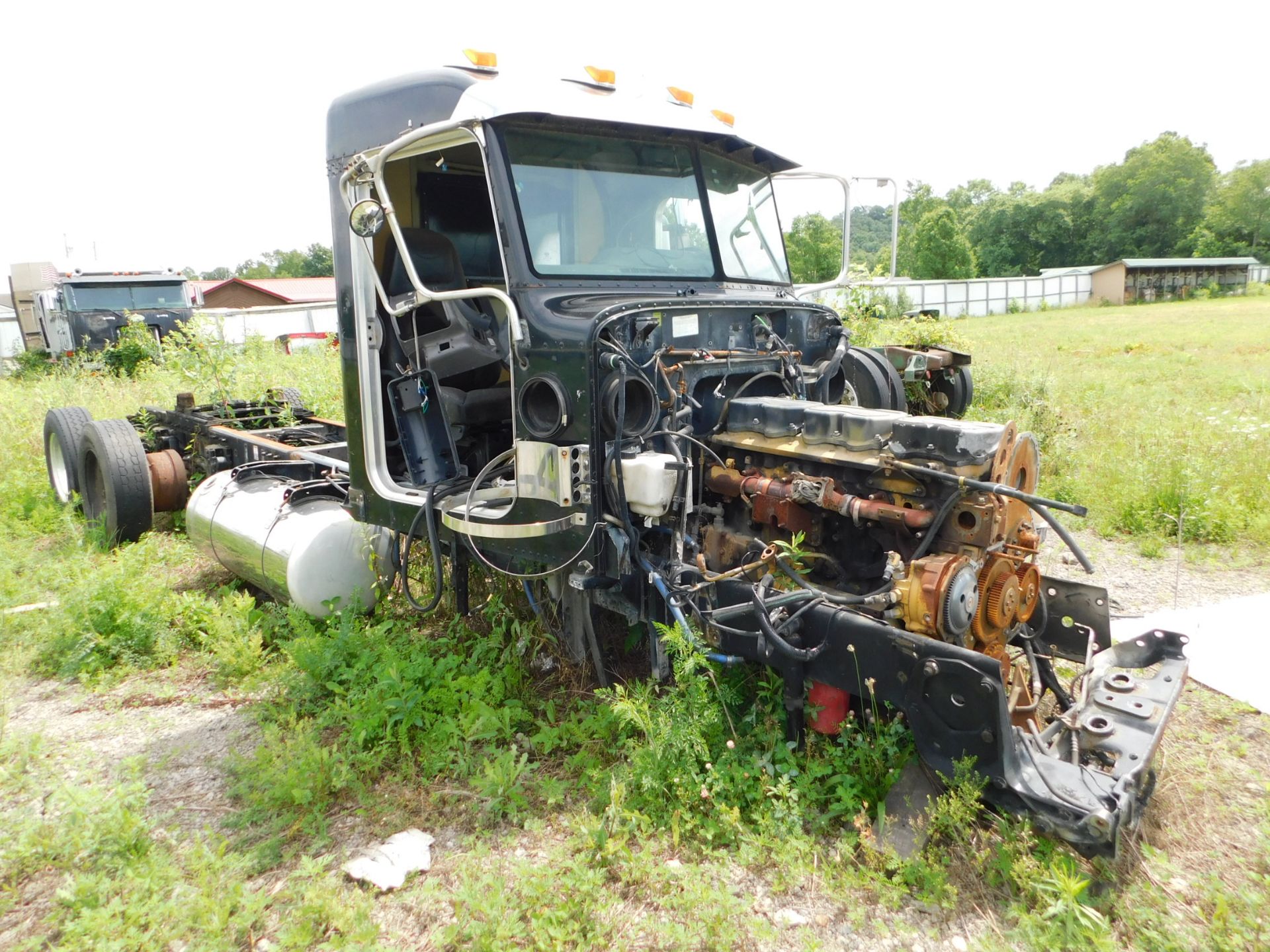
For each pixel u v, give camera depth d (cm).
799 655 315
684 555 359
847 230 506
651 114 408
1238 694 397
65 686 438
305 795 323
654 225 415
